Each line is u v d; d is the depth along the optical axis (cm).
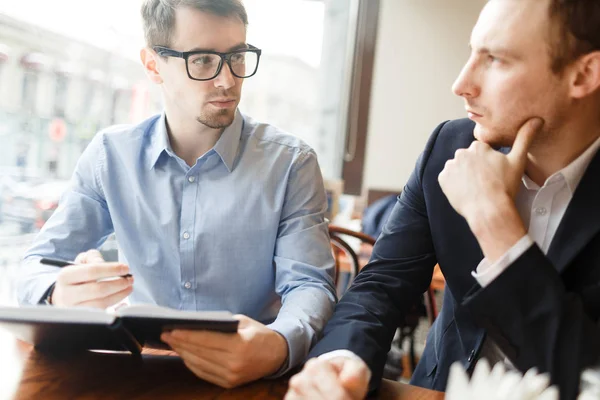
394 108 429
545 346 87
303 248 131
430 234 123
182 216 136
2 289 244
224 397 89
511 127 100
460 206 97
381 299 114
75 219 142
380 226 303
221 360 90
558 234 102
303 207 137
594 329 87
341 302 114
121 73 271
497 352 111
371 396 94
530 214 110
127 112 278
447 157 119
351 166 435
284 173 138
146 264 140
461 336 116
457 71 421
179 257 137
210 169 137
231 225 135
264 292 139
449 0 417
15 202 243
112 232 151
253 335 94
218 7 125
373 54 426
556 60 93
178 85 131
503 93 97
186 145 140
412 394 96
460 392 67
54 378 93
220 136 136
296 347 101
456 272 115
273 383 96
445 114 426
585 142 102
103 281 103
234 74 129
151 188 139
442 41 421
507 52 95
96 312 85
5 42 224
